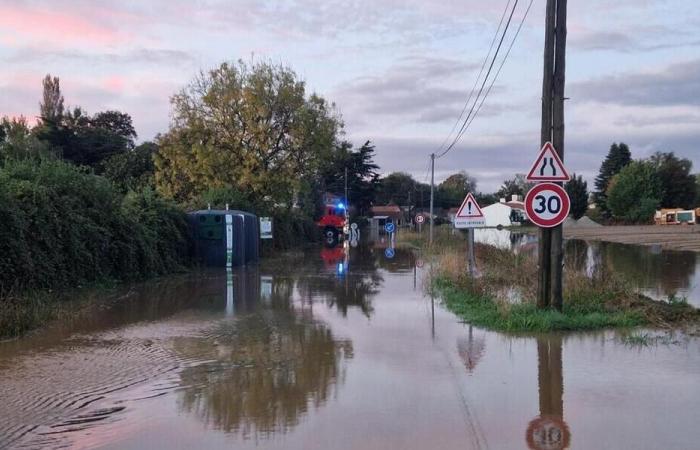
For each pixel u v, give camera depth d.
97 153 60.38
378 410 6.19
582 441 5.31
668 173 100.44
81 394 6.80
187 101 36.69
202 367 8.01
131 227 18.62
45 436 5.52
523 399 6.50
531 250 25.36
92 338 9.95
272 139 37.41
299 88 37.84
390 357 8.52
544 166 10.88
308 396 6.69
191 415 6.08
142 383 7.25
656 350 8.66
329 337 9.99
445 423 5.80
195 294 15.70
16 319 10.36
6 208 12.95
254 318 11.93
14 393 6.83
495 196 138.38
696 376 7.27
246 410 6.23
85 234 16.27
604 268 13.91
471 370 7.73
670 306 11.71
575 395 6.59
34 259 13.85
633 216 95.50
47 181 16.09
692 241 46.16
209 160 35.38
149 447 5.25
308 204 54.50
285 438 5.43
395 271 22.86
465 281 15.46
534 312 10.86
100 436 5.52
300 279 19.75
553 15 10.84
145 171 45.12
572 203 109.25
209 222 24.05
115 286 17.05
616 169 110.00
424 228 68.25
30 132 58.44
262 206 37.00
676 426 5.64
